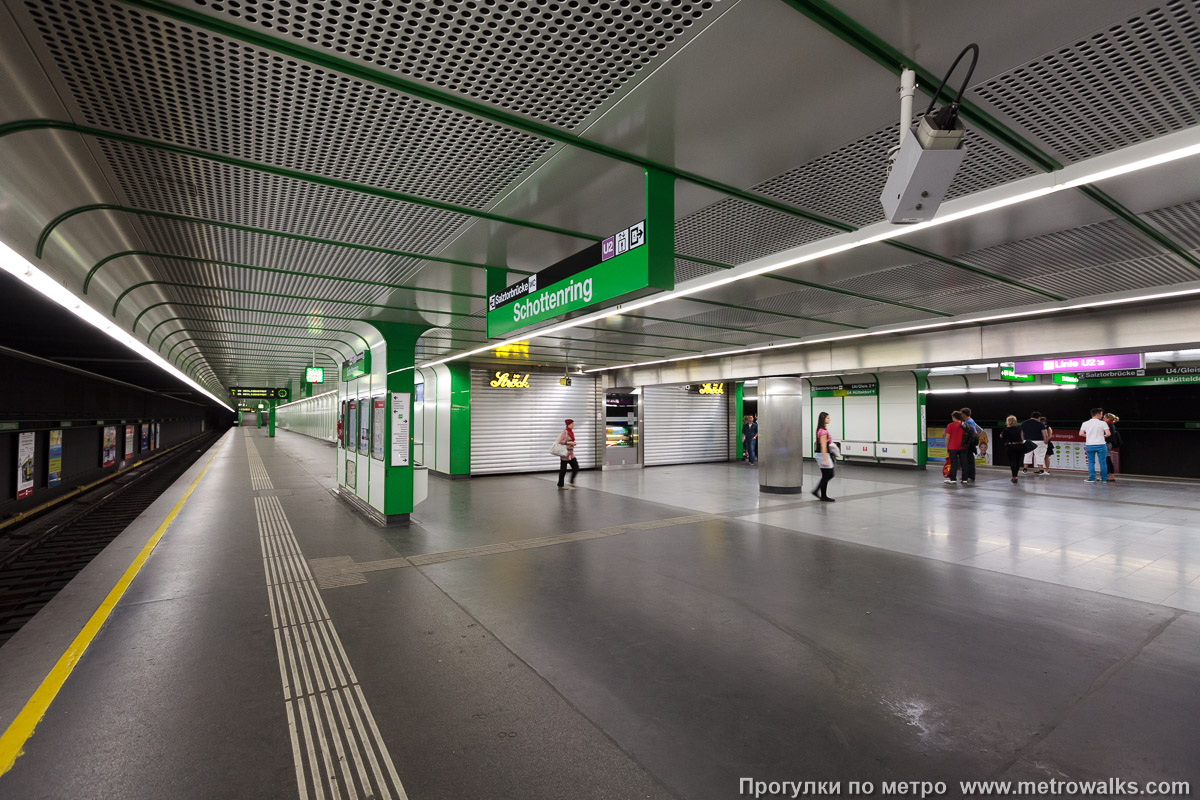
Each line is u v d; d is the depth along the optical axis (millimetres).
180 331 9844
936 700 3217
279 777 2527
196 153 3102
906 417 17031
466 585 5391
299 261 5246
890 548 6891
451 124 2822
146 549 6871
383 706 3141
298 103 2617
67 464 11500
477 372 15484
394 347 8547
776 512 9523
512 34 2172
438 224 4273
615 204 3885
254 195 3701
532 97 2594
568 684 3412
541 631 4242
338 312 7828
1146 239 4523
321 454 25547
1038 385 15047
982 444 17609
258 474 16281
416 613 4617
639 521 8727
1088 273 5715
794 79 2459
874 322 9000
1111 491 11836
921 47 2254
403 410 8555
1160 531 7766
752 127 2865
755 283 6188
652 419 18922
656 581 5523
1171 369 13164
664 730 2924
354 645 3969
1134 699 3203
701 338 10844
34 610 5480
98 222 4059
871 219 4238
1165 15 2041
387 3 2002
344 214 4051
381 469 8586
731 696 3275
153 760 2639
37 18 2006
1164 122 2807
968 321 8672
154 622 4387
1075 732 2881
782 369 13000
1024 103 2645
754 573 5805
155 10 1979
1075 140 2994
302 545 7090
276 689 3326
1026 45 2223
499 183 3537
